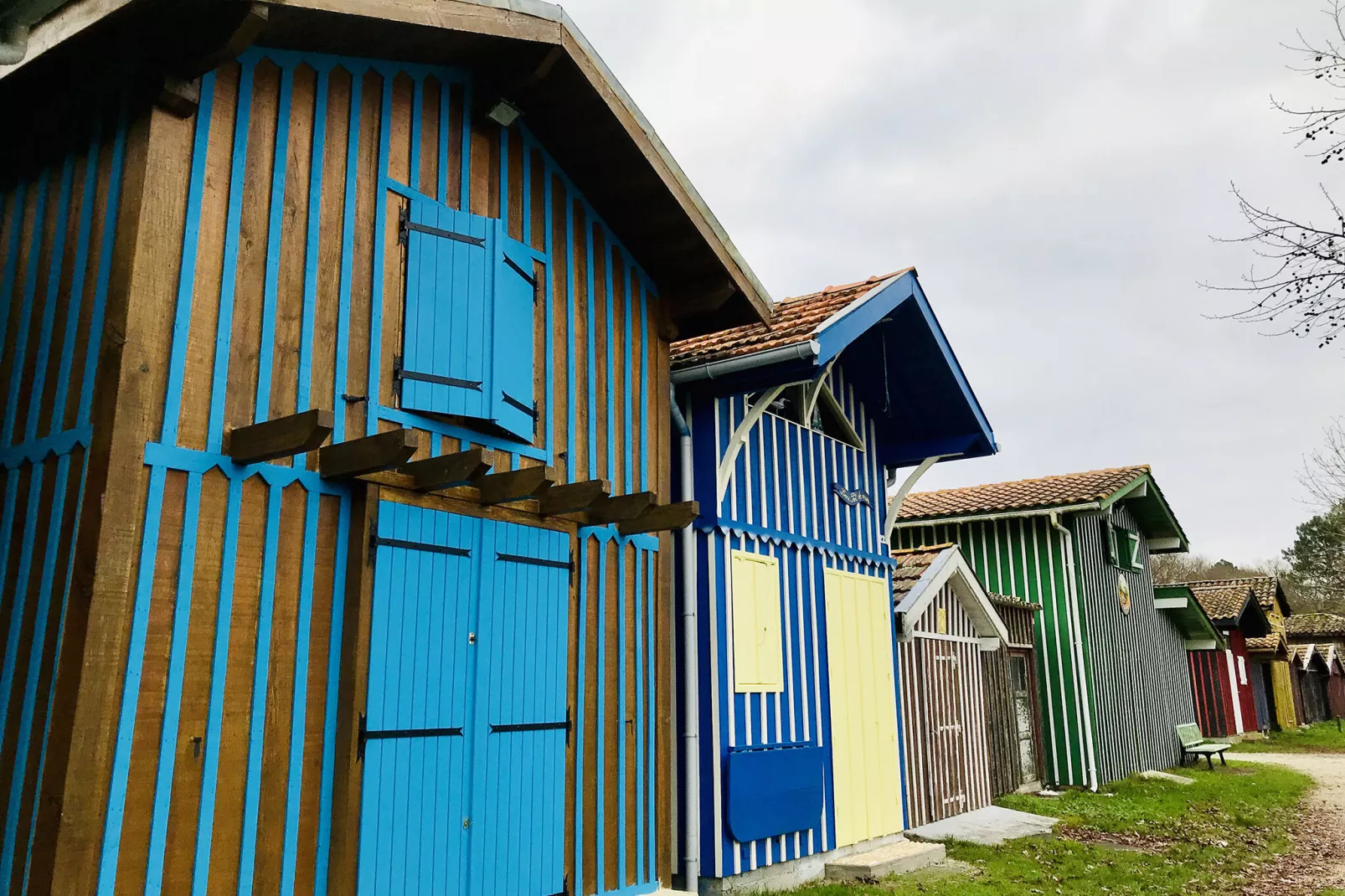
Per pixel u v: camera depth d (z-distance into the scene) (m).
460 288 5.97
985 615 13.39
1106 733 16.59
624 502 6.29
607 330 7.36
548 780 6.11
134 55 4.72
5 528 4.75
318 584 4.98
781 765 8.46
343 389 5.25
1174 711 21.06
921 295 10.01
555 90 6.37
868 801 9.80
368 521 5.16
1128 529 19.62
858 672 10.09
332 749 4.92
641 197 7.19
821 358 7.88
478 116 6.41
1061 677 16.02
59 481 4.45
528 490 5.50
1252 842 11.88
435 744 5.36
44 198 5.17
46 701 4.16
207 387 4.64
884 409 11.39
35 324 4.97
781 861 8.44
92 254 4.68
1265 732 31.28
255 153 5.03
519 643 6.04
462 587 5.70
